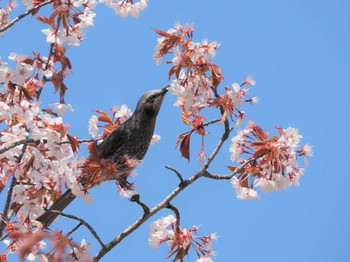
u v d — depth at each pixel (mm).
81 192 11914
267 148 11570
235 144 11820
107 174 11391
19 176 12570
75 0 13484
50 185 12555
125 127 14336
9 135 12172
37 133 11742
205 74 11945
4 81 12609
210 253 11758
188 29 11953
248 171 11719
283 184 11680
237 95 11734
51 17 13422
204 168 11641
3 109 12258
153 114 14594
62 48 13789
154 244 11727
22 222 12164
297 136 11688
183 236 11711
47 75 13461
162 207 11680
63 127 11812
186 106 11961
